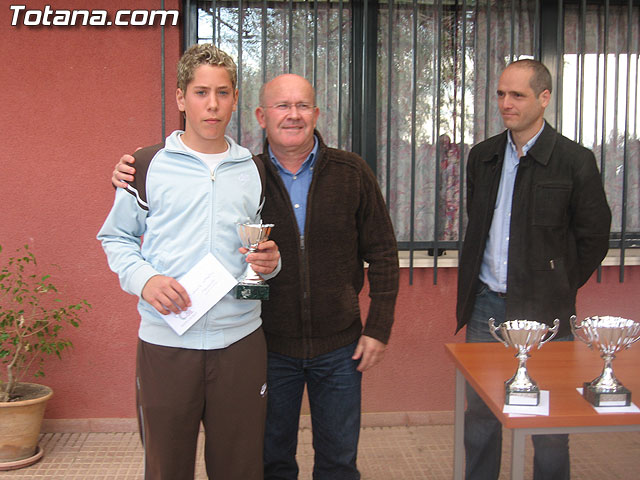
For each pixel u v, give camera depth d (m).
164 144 1.76
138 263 1.69
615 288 3.13
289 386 2.04
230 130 3.09
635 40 3.19
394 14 3.08
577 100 3.15
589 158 2.23
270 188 1.95
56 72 2.88
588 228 2.25
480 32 3.11
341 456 2.08
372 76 3.09
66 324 3.00
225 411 1.76
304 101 1.88
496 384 1.72
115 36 2.88
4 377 2.99
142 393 1.75
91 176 2.93
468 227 2.43
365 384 3.14
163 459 1.75
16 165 2.91
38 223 2.94
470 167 2.46
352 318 2.03
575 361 1.94
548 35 3.11
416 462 2.81
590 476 2.63
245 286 1.70
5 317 2.75
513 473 1.55
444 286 3.11
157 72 2.90
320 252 1.96
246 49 3.05
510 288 2.25
